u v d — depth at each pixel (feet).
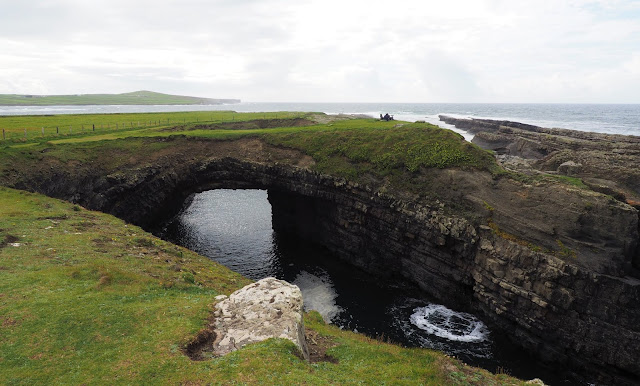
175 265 81.82
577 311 93.76
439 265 126.41
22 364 43.24
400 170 144.97
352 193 152.05
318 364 50.85
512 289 103.14
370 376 49.42
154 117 322.14
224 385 41.24
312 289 133.39
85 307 55.47
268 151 192.24
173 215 198.59
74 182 142.51
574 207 101.71
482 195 121.39
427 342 104.42
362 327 110.73
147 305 58.80
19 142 165.78
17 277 62.18
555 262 97.19
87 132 212.43
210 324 55.06
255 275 142.41
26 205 103.55
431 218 126.21
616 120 630.33
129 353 46.39
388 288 136.36
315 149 179.01
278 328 53.06
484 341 106.11
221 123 271.28
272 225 198.29
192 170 189.78
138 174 163.43
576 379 93.76
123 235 97.45
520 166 170.40
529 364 98.68
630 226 93.91
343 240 158.92
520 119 643.04
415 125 186.70
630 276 94.48
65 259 72.49
